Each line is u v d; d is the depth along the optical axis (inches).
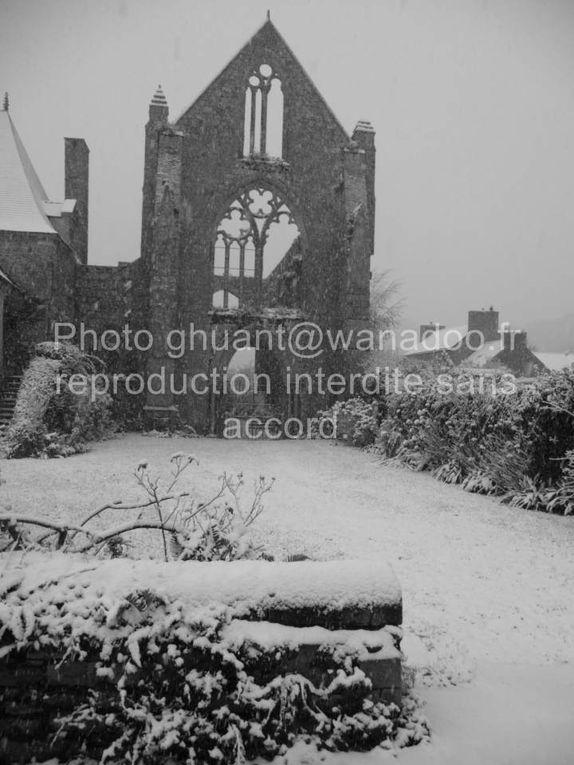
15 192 904.9
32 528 276.7
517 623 192.2
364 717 113.3
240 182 997.8
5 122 1005.8
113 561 122.9
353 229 975.0
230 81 1000.9
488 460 453.7
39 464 513.0
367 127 1085.1
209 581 117.1
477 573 245.3
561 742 120.6
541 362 1752.0
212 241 987.9
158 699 108.1
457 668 154.6
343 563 125.3
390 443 631.8
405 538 301.1
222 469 530.9
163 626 109.9
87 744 107.7
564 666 161.2
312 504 385.4
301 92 1026.7
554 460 393.7
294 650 112.8
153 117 994.1
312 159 1026.1
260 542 278.4
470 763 112.1
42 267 860.0
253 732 106.9
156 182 929.5
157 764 104.4
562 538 307.6
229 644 110.7
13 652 108.4
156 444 753.0
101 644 109.3
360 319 968.9
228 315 983.0
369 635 117.3
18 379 775.7
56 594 113.2
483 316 1969.7
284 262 1182.3
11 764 107.0
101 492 380.8
